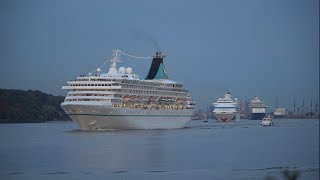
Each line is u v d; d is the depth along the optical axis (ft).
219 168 577.43
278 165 600.39
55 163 615.57
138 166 586.45
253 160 645.92
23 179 507.71
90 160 639.76
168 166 592.60
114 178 513.45
